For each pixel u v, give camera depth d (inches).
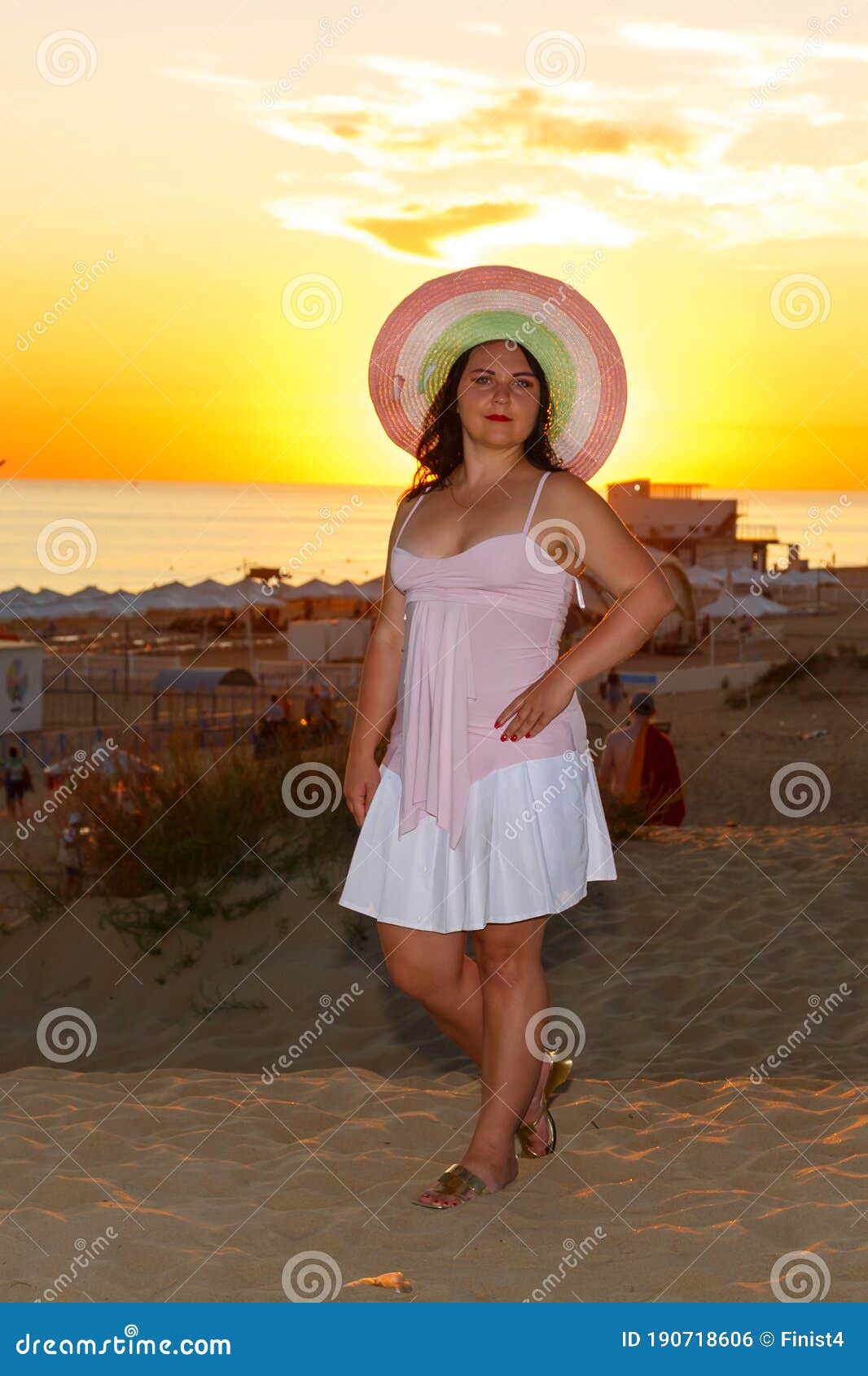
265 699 1156.5
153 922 314.7
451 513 131.1
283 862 327.9
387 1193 133.0
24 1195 131.9
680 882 346.9
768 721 1009.5
